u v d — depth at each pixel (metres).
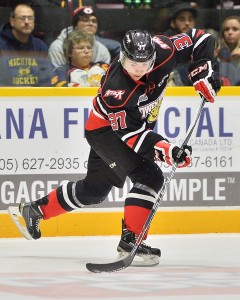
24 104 13.05
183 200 13.38
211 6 14.82
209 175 13.42
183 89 13.31
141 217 10.30
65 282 9.21
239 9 14.70
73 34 14.21
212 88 10.51
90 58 14.32
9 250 12.03
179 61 10.47
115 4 14.75
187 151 9.78
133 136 9.73
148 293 8.35
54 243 12.65
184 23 14.70
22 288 8.74
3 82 14.16
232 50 14.59
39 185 13.13
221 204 13.50
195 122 10.48
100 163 10.86
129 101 9.62
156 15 14.72
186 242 12.66
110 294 8.30
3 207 13.09
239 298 8.00
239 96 13.44
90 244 12.55
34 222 11.58
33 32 14.16
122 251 10.41
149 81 9.78
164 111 13.30
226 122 13.44
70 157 13.17
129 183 13.26
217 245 12.39
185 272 10.02
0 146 13.03
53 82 14.30
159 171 10.47
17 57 14.15
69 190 11.27
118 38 14.58
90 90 13.16
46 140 13.12
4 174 13.05
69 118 13.16
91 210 13.25
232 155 13.48
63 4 14.29
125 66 9.51
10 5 14.12
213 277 9.57
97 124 10.42
